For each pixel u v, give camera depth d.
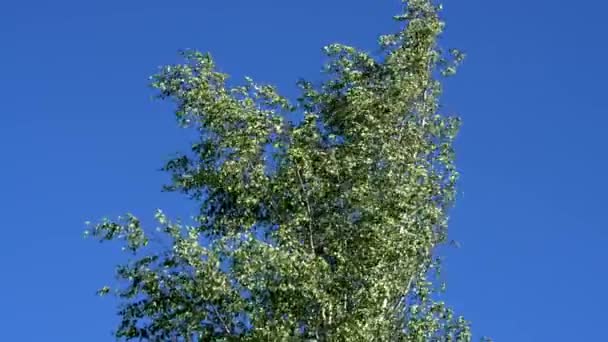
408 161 30.98
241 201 29.98
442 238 30.64
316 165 30.27
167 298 28.25
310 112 31.92
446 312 29.64
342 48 33.03
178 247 28.22
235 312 27.86
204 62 32.06
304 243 29.55
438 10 34.66
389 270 29.09
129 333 28.22
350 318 27.86
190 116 31.30
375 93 32.50
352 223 29.66
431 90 32.91
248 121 30.80
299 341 27.55
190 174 30.86
